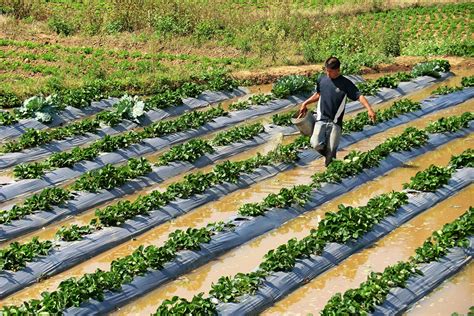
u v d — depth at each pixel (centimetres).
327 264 1364
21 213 1565
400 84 2747
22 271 1333
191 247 1395
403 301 1222
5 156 1947
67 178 1830
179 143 2133
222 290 1210
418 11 4291
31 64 2781
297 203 1620
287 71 2880
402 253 1429
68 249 1410
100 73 2689
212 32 3416
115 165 1947
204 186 1700
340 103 1695
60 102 2339
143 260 1316
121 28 3434
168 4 3531
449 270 1337
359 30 3438
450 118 2186
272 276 1282
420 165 1928
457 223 1430
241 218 1532
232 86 2661
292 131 2169
